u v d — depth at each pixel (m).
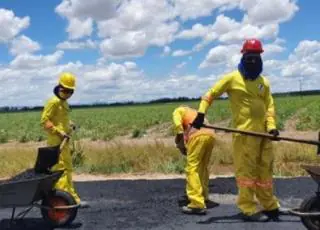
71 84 7.94
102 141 24.41
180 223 7.27
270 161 7.30
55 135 7.98
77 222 7.52
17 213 8.29
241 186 7.25
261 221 7.18
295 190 9.44
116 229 7.09
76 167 12.79
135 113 59.22
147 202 8.82
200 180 8.26
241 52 7.30
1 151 15.77
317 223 6.36
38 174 7.21
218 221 7.30
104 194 9.65
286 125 29.39
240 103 7.23
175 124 8.01
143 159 13.25
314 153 13.20
